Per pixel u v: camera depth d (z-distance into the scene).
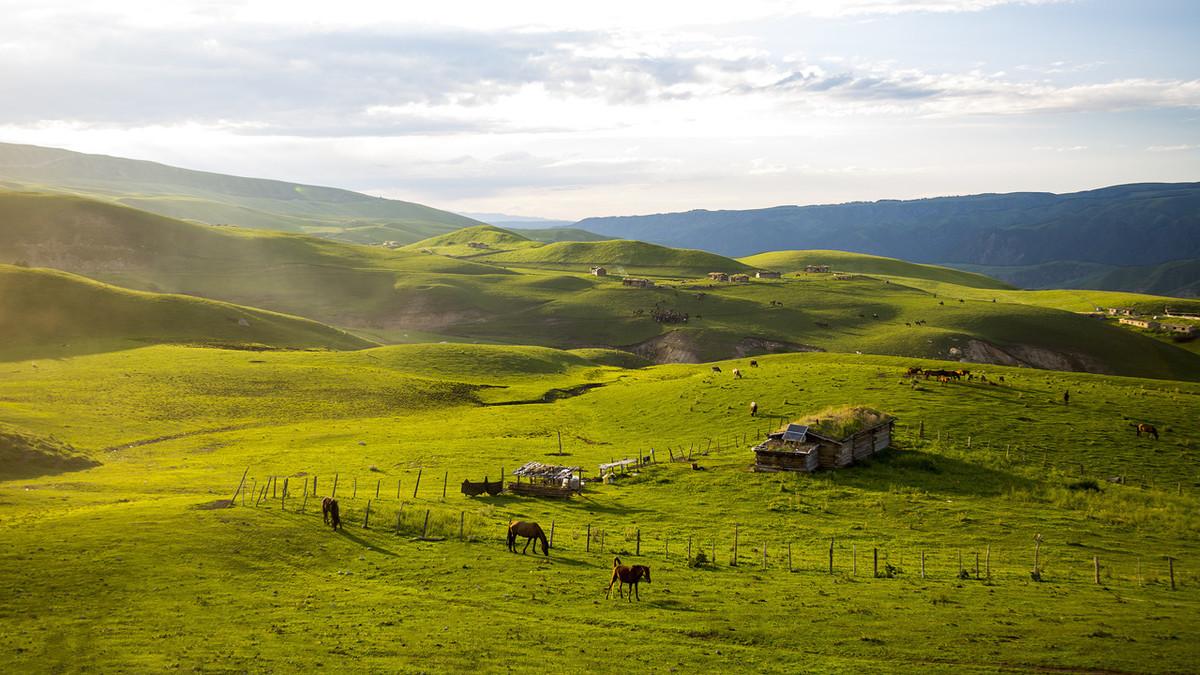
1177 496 56.94
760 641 30.17
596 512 55.03
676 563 42.19
